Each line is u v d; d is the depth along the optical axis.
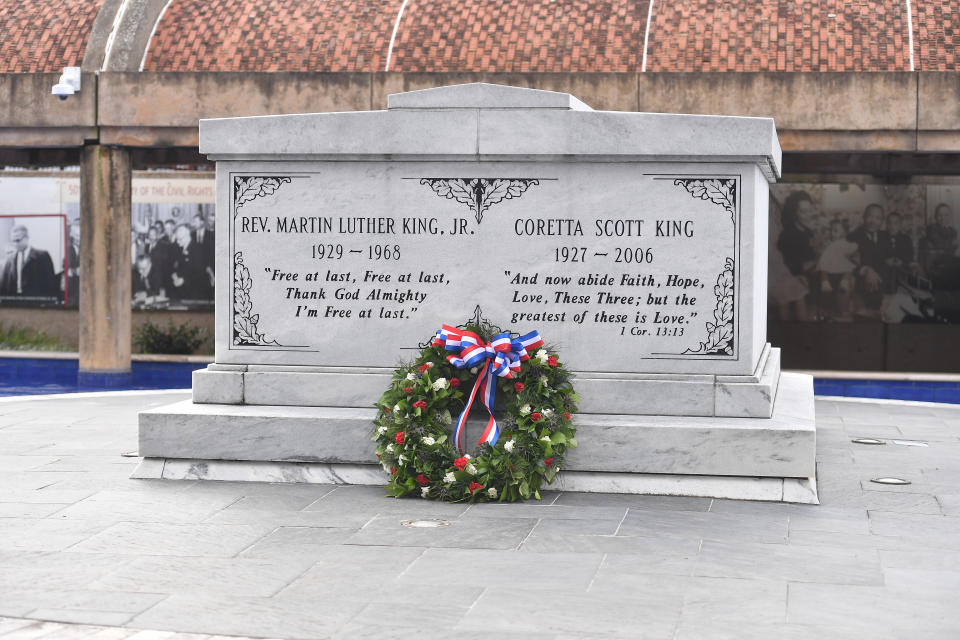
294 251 9.48
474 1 19.31
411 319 9.37
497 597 6.11
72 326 24.94
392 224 9.35
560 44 18.47
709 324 9.05
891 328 22.34
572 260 9.16
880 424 12.95
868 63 17.58
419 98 9.21
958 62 17.44
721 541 7.28
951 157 18.95
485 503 8.34
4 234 25.11
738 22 18.25
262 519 7.82
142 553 6.99
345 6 19.61
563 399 8.71
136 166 22.69
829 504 8.43
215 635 5.55
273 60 19.03
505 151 9.09
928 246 22.20
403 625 5.68
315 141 9.30
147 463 9.26
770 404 8.90
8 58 19.95
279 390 9.45
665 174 9.03
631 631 5.58
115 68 19.02
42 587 6.31
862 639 5.48
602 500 8.43
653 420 8.80
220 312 9.58
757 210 9.39
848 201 22.38
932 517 8.02
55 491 8.73
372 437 8.72
